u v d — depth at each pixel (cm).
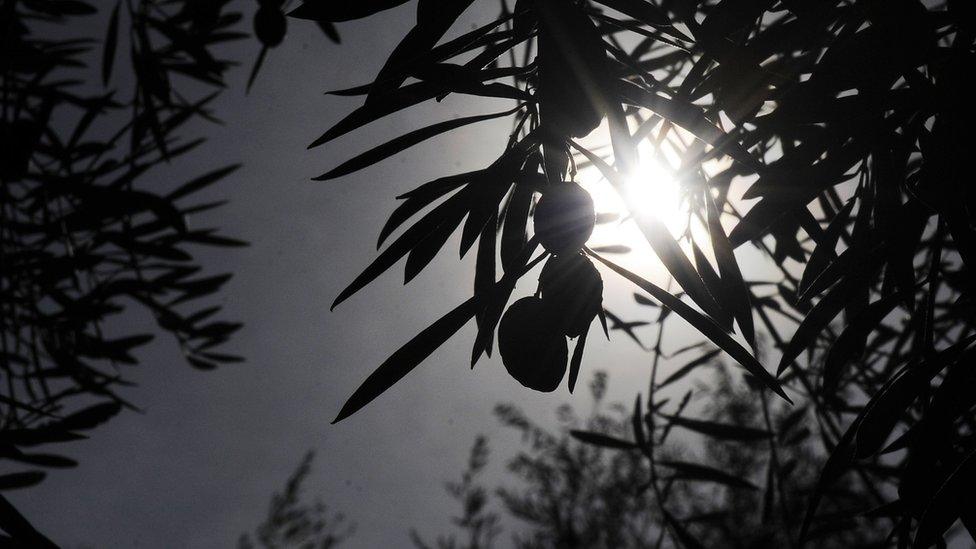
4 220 96
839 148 38
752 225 40
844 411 78
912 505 38
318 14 37
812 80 38
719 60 38
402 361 34
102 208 96
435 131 39
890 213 40
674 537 76
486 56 38
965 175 36
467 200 37
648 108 38
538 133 35
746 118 39
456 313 34
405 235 37
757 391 86
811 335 40
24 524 43
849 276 40
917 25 36
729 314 38
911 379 38
